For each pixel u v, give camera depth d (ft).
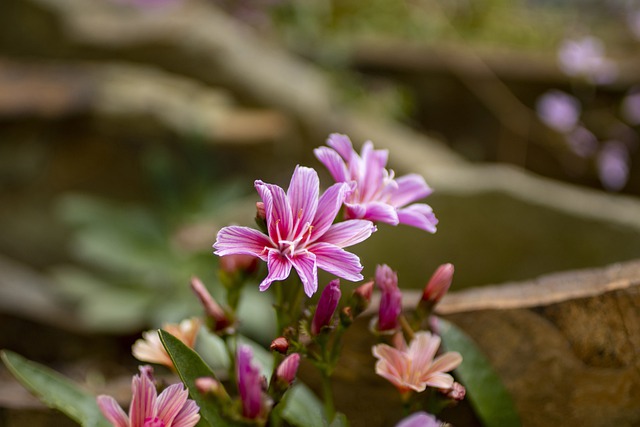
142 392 0.86
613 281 1.04
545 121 3.04
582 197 1.51
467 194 1.49
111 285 2.14
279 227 0.86
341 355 1.06
